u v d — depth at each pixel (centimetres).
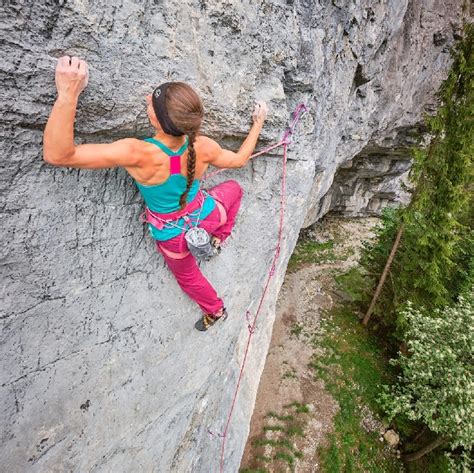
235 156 301
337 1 508
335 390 1184
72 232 277
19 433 298
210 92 312
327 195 1861
